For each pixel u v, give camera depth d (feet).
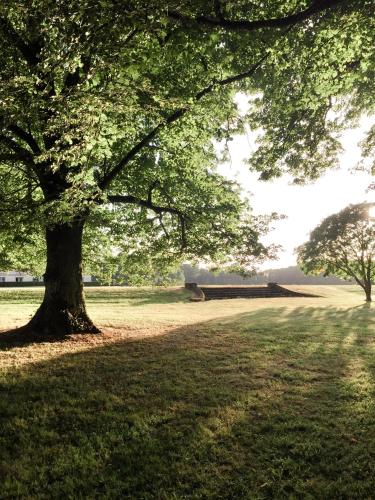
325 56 34.19
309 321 54.29
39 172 32.65
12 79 19.89
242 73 38.73
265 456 15.38
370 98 46.78
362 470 14.34
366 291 117.80
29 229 31.24
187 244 47.73
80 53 19.74
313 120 49.85
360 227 115.03
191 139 43.34
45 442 16.66
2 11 19.35
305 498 12.79
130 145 42.63
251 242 48.21
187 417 18.95
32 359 28.53
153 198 49.44
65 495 13.24
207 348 33.78
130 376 25.11
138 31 20.81
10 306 76.79
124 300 102.12
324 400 21.04
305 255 126.31
